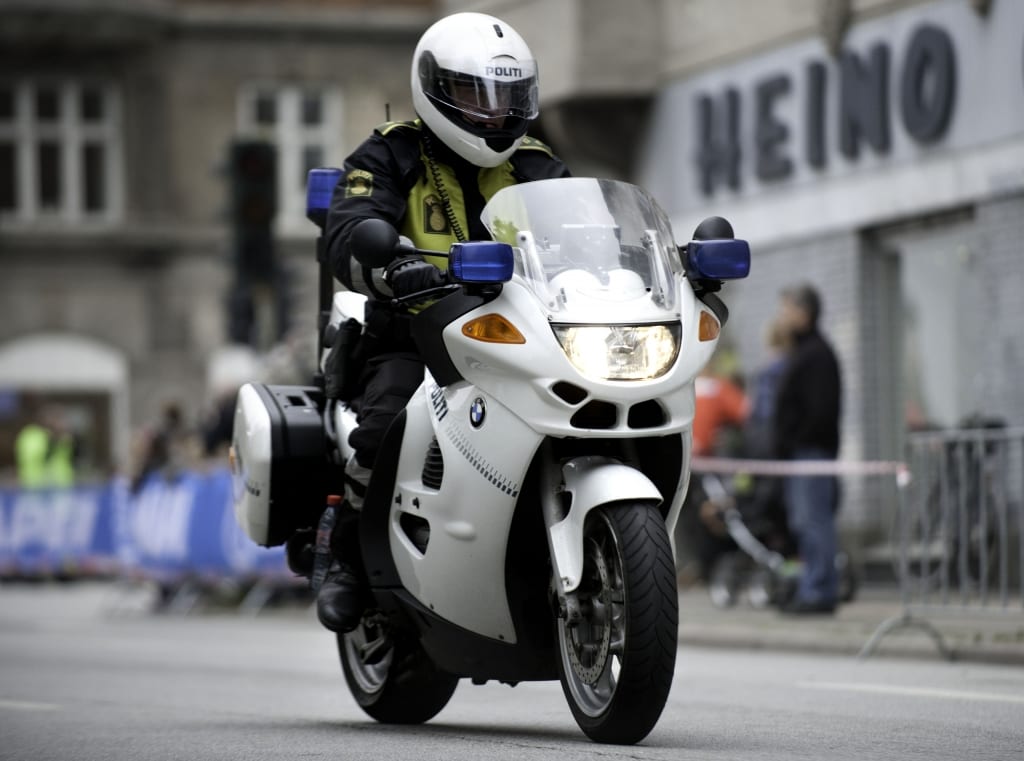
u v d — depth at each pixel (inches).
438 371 877.8
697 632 1785.2
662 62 2618.1
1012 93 2044.8
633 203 891.4
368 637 1019.3
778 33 2395.4
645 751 853.2
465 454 871.1
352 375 981.2
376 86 5073.8
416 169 940.6
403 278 871.7
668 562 833.5
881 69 2223.2
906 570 1573.6
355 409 989.8
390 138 941.8
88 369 4943.4
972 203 2111.2
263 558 2566.4
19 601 3051.2
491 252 839.7
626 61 2620.6
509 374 842.8
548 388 831.1
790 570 1979.6
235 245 2630.4
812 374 1910.7
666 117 2613.2
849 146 2279.8
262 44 5027.1
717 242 873.5
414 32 5073.8
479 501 867.4
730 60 2486.5
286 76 5036.9
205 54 5009.8
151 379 4948.3
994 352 2089.1
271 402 1026.1
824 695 1217.4
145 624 2384.4
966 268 2164.1
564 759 831.7
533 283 852.6
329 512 976.3
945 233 2193.7
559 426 832.9
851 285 2303.2
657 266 866.1
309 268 4985.2
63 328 4931.1
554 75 2650.1
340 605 954.1
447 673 971.9
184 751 916.0
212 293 4975.4
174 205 4972.9
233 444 1055.6
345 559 965.8
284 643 1947.6
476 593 888.3
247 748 919.0
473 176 948.0
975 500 1534.2
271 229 2635.3
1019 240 2049.7
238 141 2630.4
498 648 900.0
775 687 1288.1
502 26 923.4
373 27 5054.1
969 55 2101.4
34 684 1419.8
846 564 2041.1
